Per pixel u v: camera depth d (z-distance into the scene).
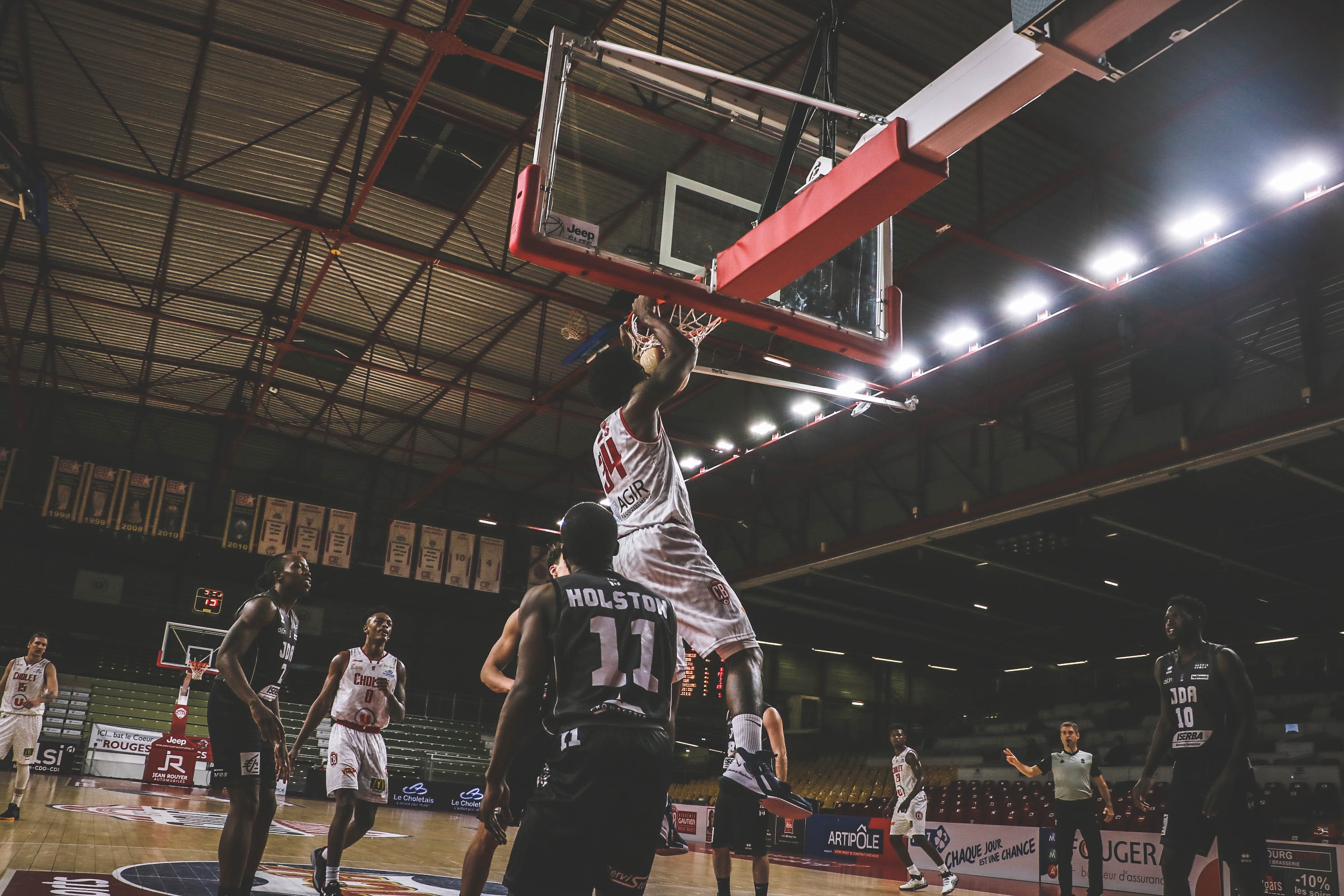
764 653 30.88
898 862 14.09
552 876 2.34
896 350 4.79
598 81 4.45
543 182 4.22
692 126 4.62
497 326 18.48
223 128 13.91
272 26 12.00
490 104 12.88
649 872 2.45
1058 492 16.70
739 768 2.64
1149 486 18.06
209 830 8.71
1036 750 24.91
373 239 14.19
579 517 2.78
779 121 4.83
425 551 23.56
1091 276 13.23
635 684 2.53
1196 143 11.57
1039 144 11.88
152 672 24.47
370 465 25.91
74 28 12.12
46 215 12.88
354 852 8.15
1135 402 16.16
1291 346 14.12
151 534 21.94
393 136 12.37
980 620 28.91
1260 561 21.48
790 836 16.48
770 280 4.27
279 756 3.83
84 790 13.89
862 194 3.68
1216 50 10.12
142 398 20.45
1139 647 28.97
